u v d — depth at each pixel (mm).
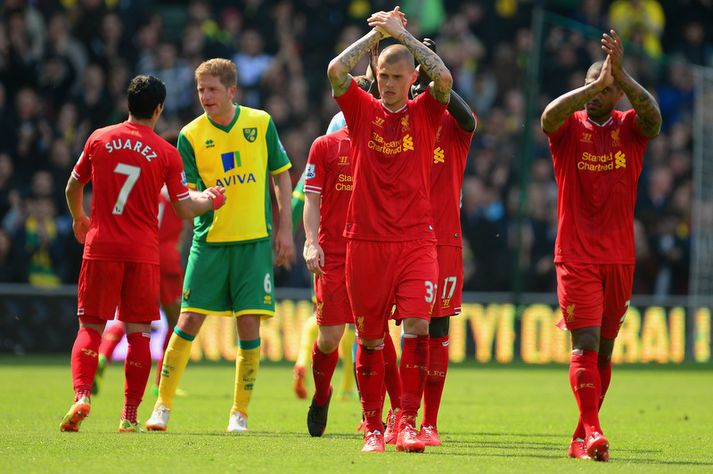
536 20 61375
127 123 22938
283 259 25328
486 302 56812
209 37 65938
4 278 55656
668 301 58500
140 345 22984
